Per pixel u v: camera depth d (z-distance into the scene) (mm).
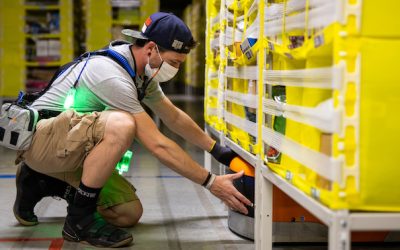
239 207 2531
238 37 2604
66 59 7160
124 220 2830
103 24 7305
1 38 7113
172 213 3145
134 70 2596
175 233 2748
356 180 1397
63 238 2602
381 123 1390
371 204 1410
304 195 1626
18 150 2590
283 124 1918
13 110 2555
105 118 2432
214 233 2746
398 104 1389
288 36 1820
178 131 2939
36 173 2781
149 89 2820
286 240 2533
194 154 5410
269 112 2037
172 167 2465
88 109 2615
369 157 1394
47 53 7188
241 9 2568
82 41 7949
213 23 3578
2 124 2578
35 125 2547
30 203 2822
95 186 2453
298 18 1683
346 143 1388
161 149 2461
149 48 2533
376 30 1375
